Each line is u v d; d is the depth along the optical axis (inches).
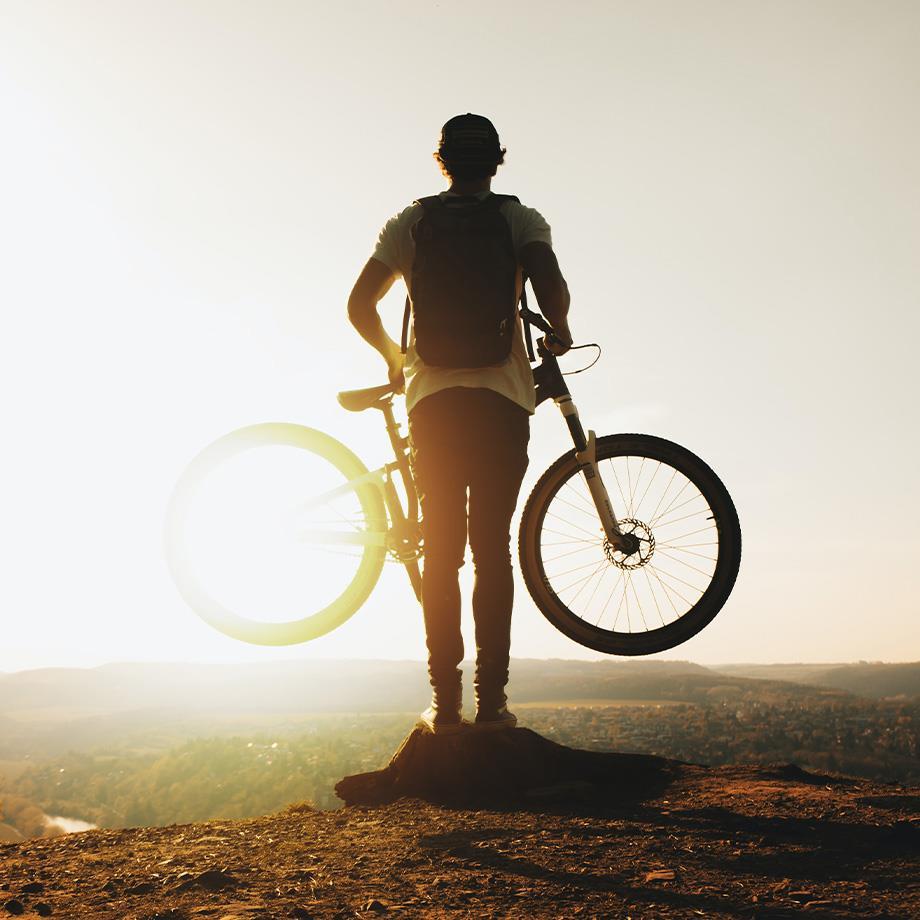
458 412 134.2
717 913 71.2
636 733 6240.2
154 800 5113.2
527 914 70.9
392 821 117.8
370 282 142.1
